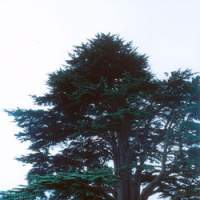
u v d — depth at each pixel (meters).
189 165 18.00
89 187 16.55
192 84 17.92
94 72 19.88
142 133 19.78
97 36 20.12
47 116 19.27
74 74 18.77
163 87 18.12
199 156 18.20
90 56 19.59
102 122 17.98
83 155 20.00
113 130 18.91
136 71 20.02
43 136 19.66
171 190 19.69
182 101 18.70
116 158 20.22
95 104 19.00
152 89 18.23
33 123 19.28
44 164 19.45
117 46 19.56
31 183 15.63
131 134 19.80
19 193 15.52
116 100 18.09
